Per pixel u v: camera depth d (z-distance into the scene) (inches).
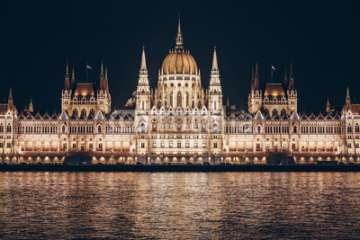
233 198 7805.1
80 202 7372.1
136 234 5447.8
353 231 5590.6
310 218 6230.3
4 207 6924.2
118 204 7190.0
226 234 5472.4
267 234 5477.4
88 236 5369.1
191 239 5280.5
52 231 5565.9
